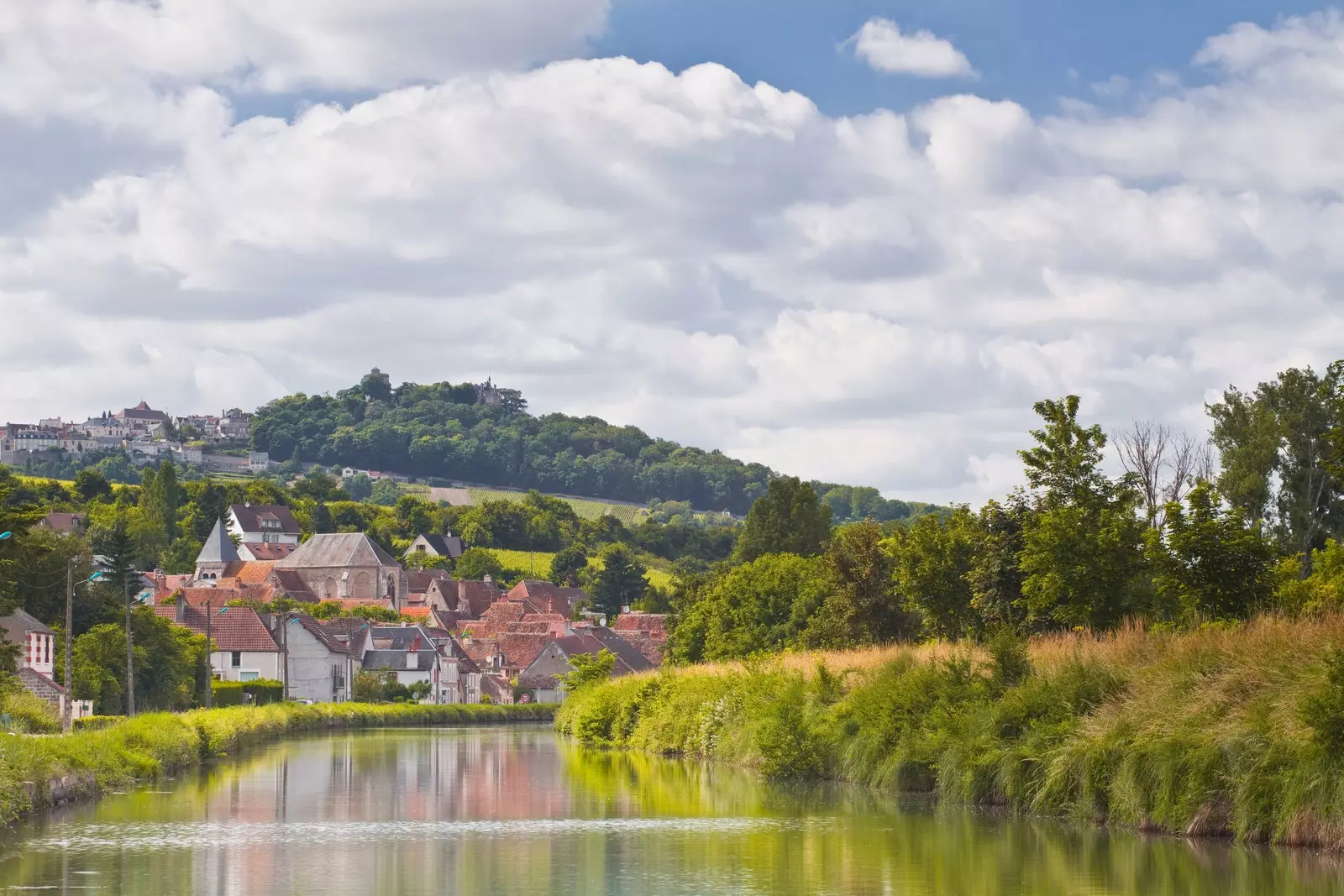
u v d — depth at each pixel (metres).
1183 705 37.31
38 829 40.53
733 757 63.25
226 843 37.62
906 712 49.84
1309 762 33.06
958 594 64.06
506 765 68.00
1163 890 29.36
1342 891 28.75
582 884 31.05
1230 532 50.00
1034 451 55.47
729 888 30.53
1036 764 41.91
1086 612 51.00
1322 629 36.84
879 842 36.84
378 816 43.84
